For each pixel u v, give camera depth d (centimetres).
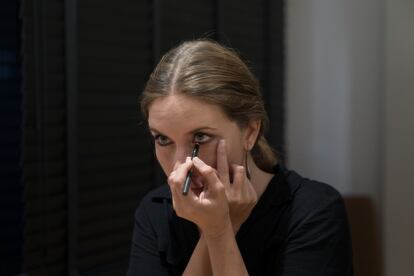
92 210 209
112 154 217
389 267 276
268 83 291
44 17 186
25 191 182
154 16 229
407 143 273
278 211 95
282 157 274
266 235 94
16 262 208
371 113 280
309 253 90
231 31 269
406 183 274
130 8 221
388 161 273
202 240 94
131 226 227
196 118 81
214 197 82
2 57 200
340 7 285
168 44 238
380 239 278
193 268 93
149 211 111
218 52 87
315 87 296
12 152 204
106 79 213
